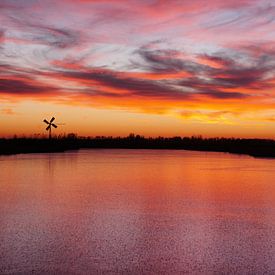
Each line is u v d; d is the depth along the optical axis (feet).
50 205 43.21
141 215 37.86
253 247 27.02
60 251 25.73
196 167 107.76
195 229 32.32
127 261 23.89
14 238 28.84
